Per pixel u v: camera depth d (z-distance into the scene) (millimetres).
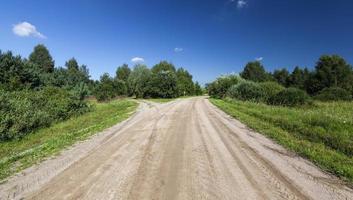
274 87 36312
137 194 4949
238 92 38188
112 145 9055
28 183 5531
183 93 86062
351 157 7926
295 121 13438
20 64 30062
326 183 5652
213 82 66938
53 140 10195
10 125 11727
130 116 18734
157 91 66000
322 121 12508
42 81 34594
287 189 5270
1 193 5047
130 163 6883
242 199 4781
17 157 7551
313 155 7664
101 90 56125
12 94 16719
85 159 7309
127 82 77750
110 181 5594
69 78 54500
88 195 4902
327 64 62000
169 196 4871
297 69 79875
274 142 9641
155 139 10008
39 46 71562
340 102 24719
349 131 10938
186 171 6262
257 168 6547
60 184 5449
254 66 90688
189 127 12992
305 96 24578
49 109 17406
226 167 6590
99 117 19141
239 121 15305
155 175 5973
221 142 9492
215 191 5117
